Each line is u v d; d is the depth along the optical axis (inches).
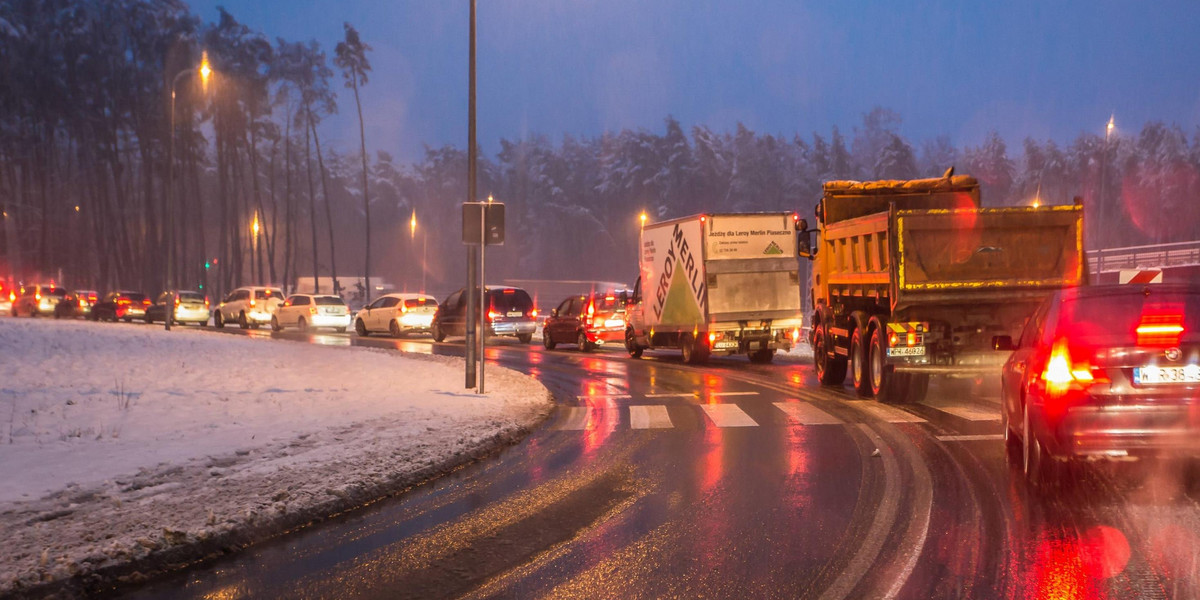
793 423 511.5
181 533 260.7
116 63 3159.5
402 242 5876.0
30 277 3639.3
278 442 433.1
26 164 3368.6
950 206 720.3
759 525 280.2
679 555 248.2
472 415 544.4
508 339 1588.3
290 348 1122.7
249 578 235.3
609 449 438.3
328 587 225.8
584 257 5231.3
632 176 4901.6
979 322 571.2
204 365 845.2
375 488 338.3
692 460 401.7
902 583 218.7
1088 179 4926.2
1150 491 311.6
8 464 370.3
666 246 1010.7
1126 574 221.1
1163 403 295.6
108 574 233.5
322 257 5610.2
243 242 4635.8
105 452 399.5
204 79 1459.2
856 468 371.6
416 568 240.7
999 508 292.5
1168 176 4702.3
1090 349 303.9
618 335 1204.5
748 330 930.7
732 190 4928.6
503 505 317.4
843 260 681.6
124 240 3304.6
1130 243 4854.8
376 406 578.9
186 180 3617.1
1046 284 557.3
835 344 706.8
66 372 742.5
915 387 589.6
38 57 3056.1
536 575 232.2
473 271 680.4
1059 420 303.6
